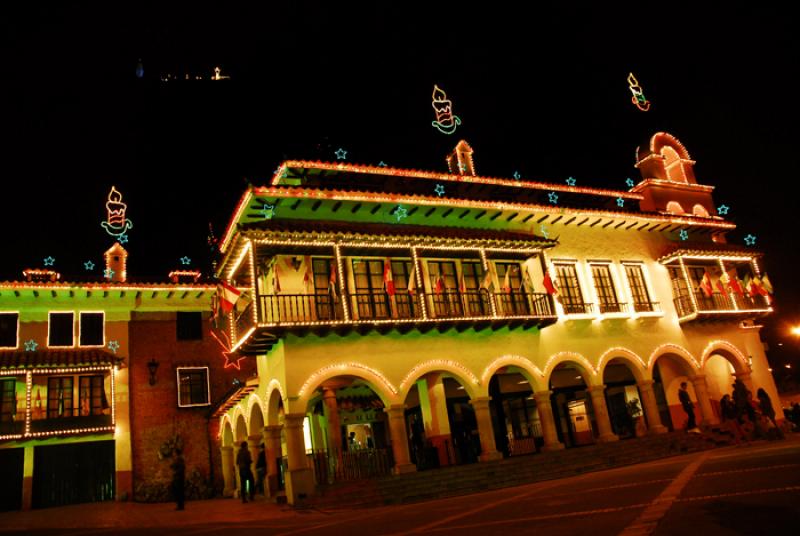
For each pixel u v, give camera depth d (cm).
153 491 2283
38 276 2562
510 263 2242
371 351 1881
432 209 2158
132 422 2447
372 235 1869
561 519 875
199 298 2686
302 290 1880
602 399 2222
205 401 2602
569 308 2283
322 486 1689
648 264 2548
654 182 2817
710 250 2552
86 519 1747
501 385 2403
